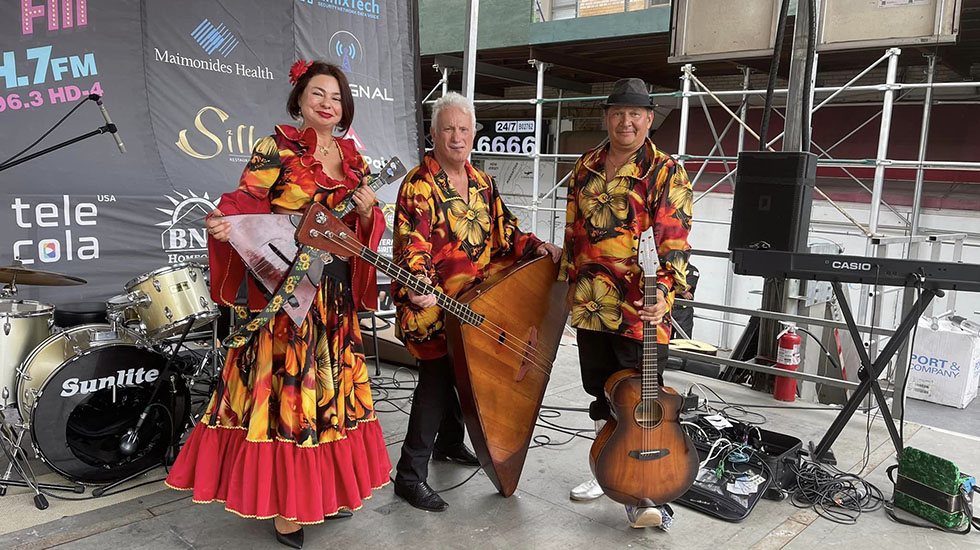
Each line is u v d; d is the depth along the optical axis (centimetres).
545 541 248
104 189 390
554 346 281
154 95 411
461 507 271
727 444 309
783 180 332
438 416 270
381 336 473
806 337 457
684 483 251
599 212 252
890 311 644
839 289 309
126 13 398
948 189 689
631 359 258
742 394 441
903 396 357
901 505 278
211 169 433
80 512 257
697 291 825
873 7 526
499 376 263
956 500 266
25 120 365
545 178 1031
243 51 446
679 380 470
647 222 248
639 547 246
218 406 229
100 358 264
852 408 313
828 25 546
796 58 392
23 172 364
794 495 289
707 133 865
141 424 278
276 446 223
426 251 252
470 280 267
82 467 267
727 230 806
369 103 509
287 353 222
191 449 231
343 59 493
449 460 314
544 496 283
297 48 470
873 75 769
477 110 1147
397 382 430
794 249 335
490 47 793
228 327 398
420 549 240
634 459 244
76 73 382
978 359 501
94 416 273
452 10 817
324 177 229
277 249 220
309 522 223
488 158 1046
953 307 640
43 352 262
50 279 276
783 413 403
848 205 733
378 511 265
